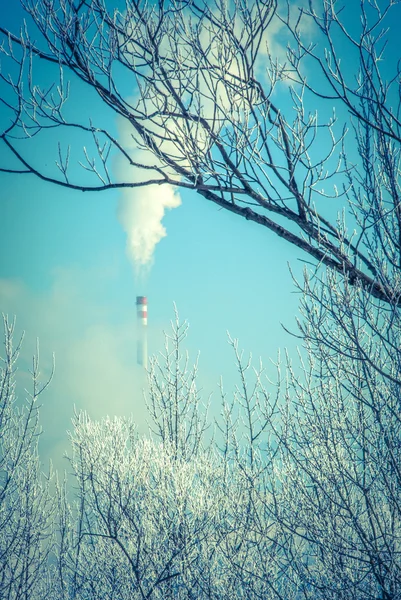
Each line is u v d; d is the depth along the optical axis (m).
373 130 12.91
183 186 11.80
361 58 11.73
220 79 11.39
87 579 27.95
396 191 12.73
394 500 16.42
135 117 11.35
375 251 13.38
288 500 20.95
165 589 24.86
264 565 21.98
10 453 31.23
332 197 11.98
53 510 31.84
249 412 26.62
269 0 11.14
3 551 30.28
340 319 12.83
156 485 27.20
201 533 25.08
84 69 11.27
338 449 18.69
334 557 18.44
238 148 11.37
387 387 16.19
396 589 16.55
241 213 12.20
